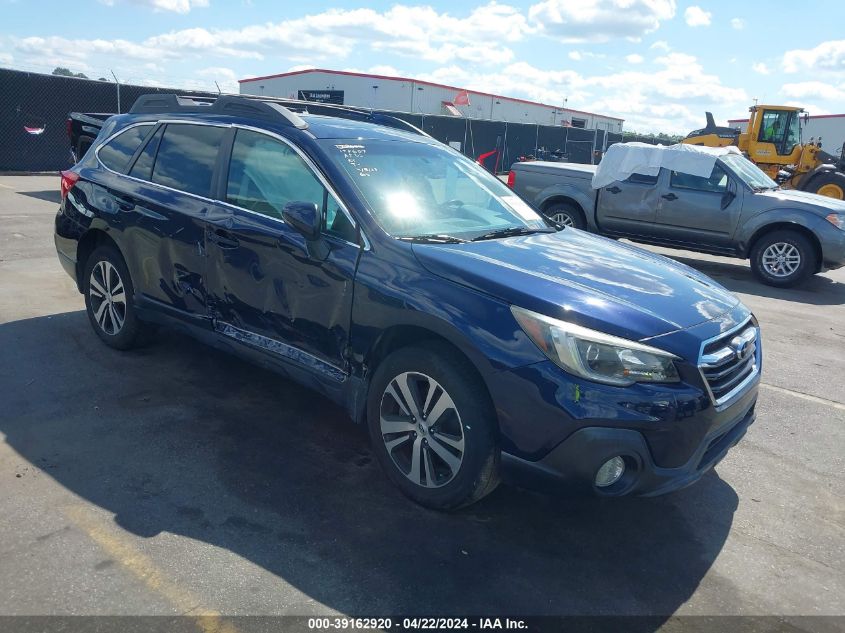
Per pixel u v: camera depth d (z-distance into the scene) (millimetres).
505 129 30344
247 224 4086
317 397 4773
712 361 3188
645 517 3596
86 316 6129
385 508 3484
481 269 3354
